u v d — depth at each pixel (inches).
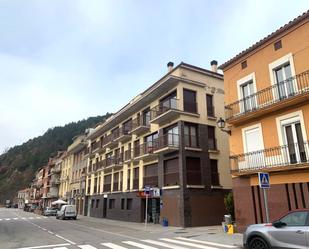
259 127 625.6
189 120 940.6
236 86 701.3
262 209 587.2
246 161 639.8
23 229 860.0
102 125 1596.9
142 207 1099.9
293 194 529.7
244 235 346.0
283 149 561.3
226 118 692.7
